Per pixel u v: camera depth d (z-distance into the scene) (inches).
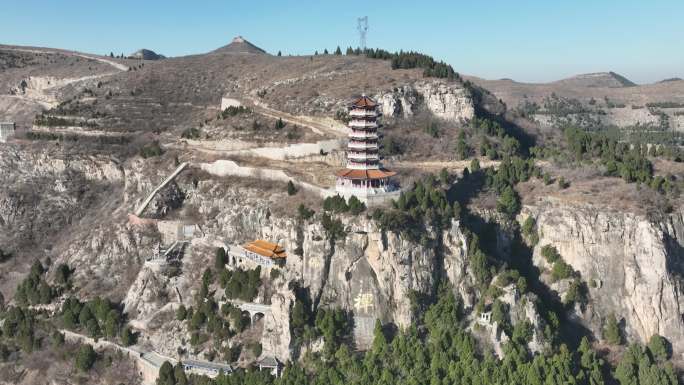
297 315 7760.8
